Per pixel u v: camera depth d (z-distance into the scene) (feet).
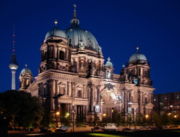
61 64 372.38
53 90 351.05
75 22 486.38
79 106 383.24
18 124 269.85
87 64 426.92
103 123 362.94
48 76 357.00
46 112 333.62
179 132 201.26
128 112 428.97
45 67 370.94
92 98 385.50
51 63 360.48
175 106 578.25
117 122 383.04
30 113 268.62
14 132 241.76
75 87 376.48
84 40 446.60
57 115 336.90
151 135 179.63
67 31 456.86
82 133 185.37
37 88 401.49
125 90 437.17
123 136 170.71
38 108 281.54
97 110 383.04
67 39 392.27
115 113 402.31
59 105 346.54
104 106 424.05
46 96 353.51
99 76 400.26
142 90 468.34
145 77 483.92
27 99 272.92
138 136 173.78
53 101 345.92
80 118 377.91
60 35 384.47
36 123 289.74
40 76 374.63
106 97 424.05
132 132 200.03
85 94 385.91
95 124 356.59
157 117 415.03
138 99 460.96
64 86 363.35
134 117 440.45
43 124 316.81
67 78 367.66
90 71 395.96
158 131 213.05
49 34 387.14
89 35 464.24
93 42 458.09
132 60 496.64
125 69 460.55
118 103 427.74
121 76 442.09
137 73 481.46
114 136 169.37
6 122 129.80
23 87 481.46
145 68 488.44
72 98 363.97
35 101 284.00
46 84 360.07
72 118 359.05
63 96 350.84
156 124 408.46
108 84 416.05
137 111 455.22
